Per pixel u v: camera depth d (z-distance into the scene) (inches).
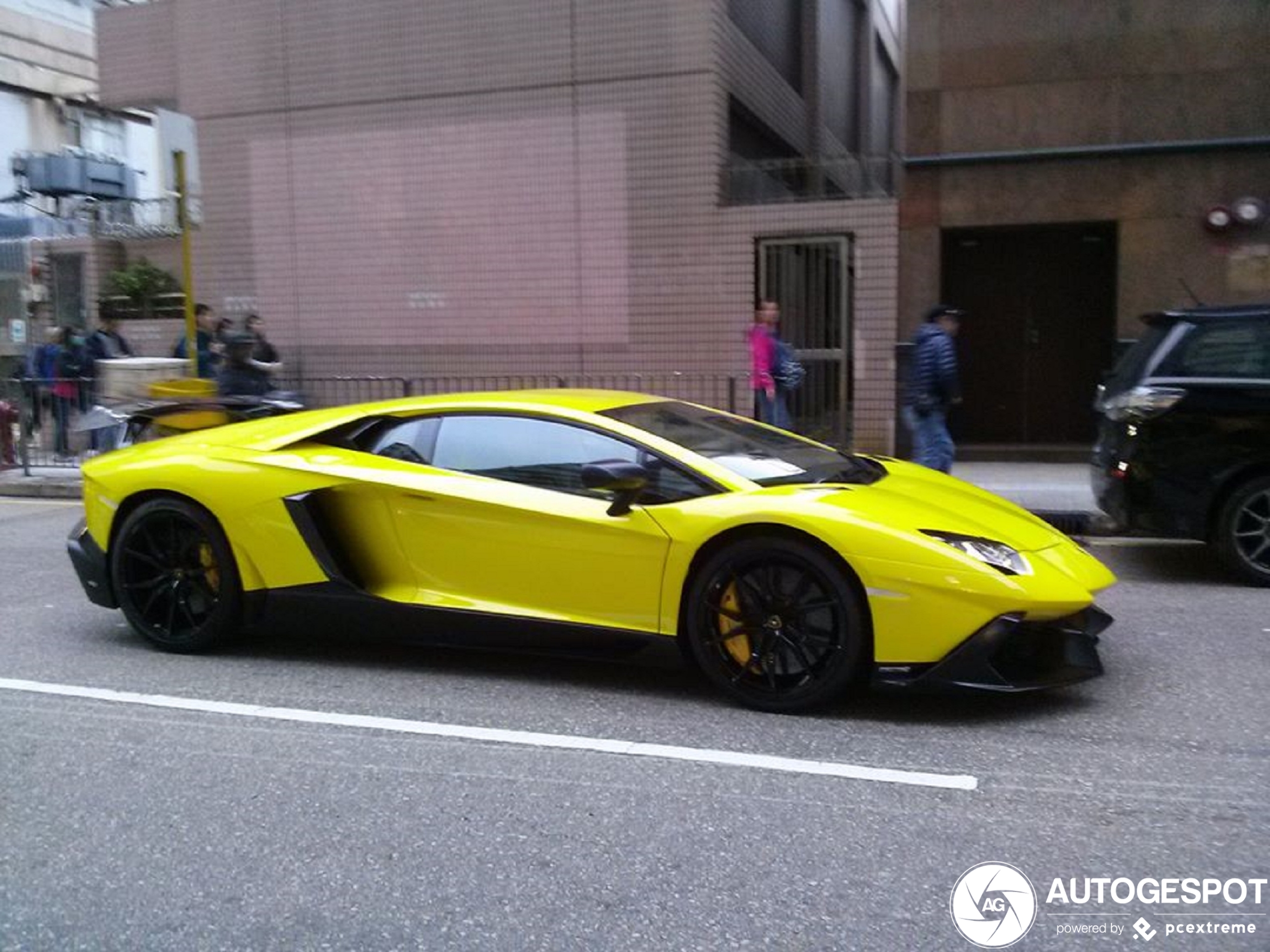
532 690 213.9
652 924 131.6
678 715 198.7
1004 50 481.4
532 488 211.9
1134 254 476.1
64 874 146.2
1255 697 205.3
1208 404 284.5
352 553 224.7
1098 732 188.5
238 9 578.2
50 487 477.7
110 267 616.1
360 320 570.9
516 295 543.8
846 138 783.7
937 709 200.2
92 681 223.3
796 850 148.9
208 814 162.7
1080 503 388.2
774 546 193.5
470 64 541.0
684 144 511.8
